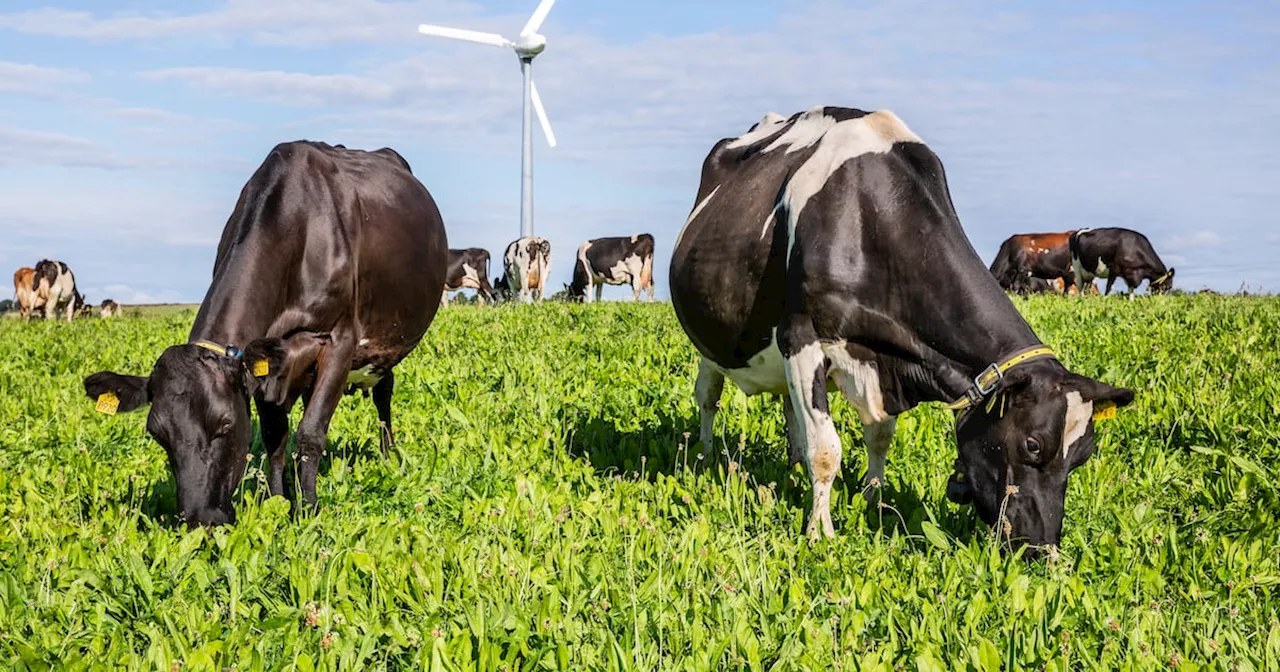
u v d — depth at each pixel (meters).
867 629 4.81
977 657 4.34
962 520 6.68
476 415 9.41
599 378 11.34
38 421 9.96
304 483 6.97
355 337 7.55
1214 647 4.54
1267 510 6.50
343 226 7.42
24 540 5.96
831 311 6.39
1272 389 9.02
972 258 6.26
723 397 9.89
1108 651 4.52
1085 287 34.62
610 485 7.28
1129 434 8.44
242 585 5.16
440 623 4.70
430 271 8.45
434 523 6.38
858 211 6.41
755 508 6.66
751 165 7.67
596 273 38.59
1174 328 12.84
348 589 5.09
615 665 4.27
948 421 8.66
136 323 21.67
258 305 6.84
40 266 36.84
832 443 6.40
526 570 5.19
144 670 4.30
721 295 7.31
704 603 4.98
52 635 4.61
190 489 5.99
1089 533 6.42
